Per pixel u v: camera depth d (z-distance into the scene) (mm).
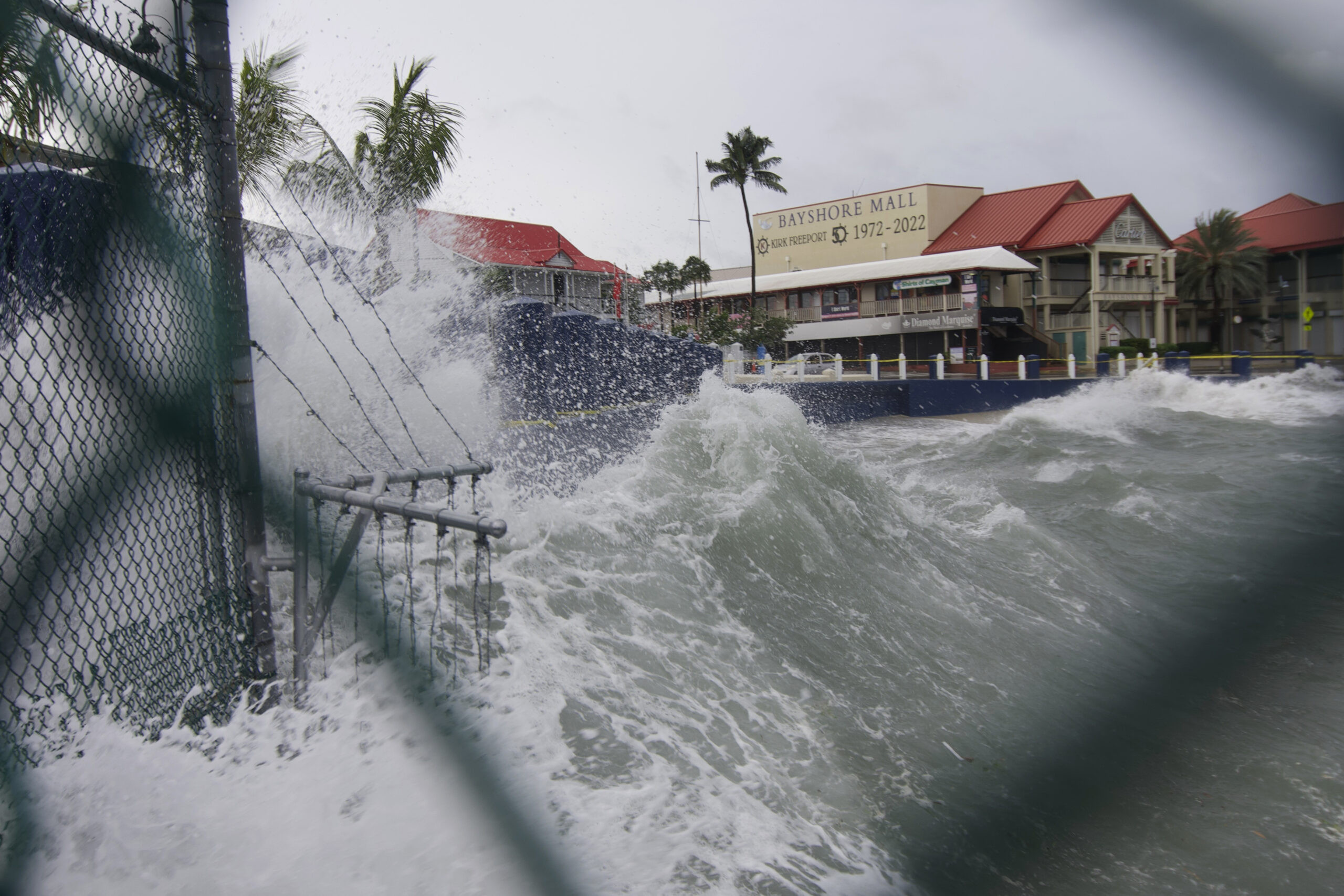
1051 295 43438
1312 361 33844
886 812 3678
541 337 10352
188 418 3057
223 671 3123
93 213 2736
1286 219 45469
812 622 5469
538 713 3566
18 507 2812
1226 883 3613
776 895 2840
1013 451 15234
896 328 42281
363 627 3840
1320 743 4949
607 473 7082
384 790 2877
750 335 37906
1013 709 4930
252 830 2572
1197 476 12773
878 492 8453
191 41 3092
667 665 4414
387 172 12812
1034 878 3482
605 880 2688
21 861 2275
